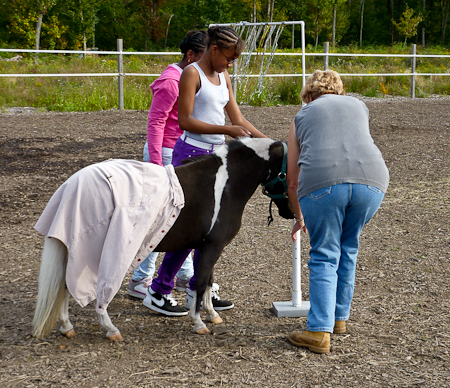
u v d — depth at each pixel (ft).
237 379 8.30
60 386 7.98
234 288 12.51
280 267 13.89
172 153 11.28
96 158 25.81
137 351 9.25
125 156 26.17
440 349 9.36
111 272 8.50
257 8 154.40
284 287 12.63
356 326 10.37
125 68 55.11
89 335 9.83
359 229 9.38
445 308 11.23
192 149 10.44
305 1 160.86
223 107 10.89
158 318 10.90
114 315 10.93
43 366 8.58
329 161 8.74
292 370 8.61
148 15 178.91
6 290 12.05
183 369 8.61
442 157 26.53
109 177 8.72
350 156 8.78
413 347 9.44
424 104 45.29
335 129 8.95
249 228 17.03
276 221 17.90
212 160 9.66
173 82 10.76
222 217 9.57
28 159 25.58
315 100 9.47
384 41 205.77
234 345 9.55
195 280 10.86
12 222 17.17
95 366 8.63
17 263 13.79
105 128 33.78
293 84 48.14
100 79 48.73
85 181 8.66
